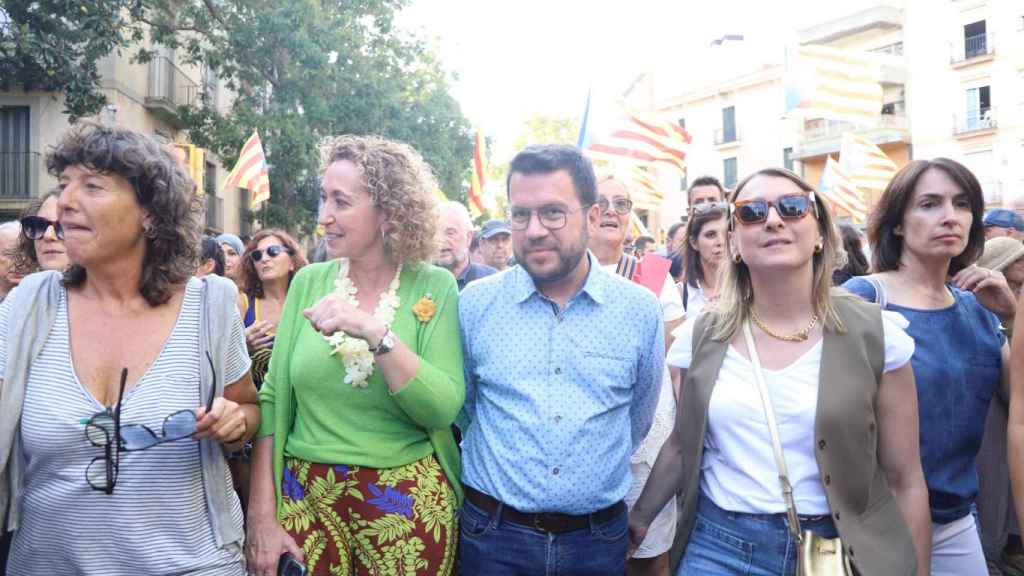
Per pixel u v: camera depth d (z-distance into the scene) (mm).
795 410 2377
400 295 2848
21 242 3695
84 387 2213
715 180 5562
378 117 20047
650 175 10930
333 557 2689
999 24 30703
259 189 10320
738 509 2438
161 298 2326
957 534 2912
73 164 2188
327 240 2779
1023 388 2525
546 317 2723
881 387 2463
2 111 18266
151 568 2234
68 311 2291
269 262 4727
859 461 2344
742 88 40031
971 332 3002
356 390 2693
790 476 2369
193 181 2420
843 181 12609
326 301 2443
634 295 2789
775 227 2406
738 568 2414
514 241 2707
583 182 2682
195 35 22094
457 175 23828
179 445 2301
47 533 2223
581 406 2625
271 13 18203
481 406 2801
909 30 33438
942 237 3000
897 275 3193
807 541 2297
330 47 19031
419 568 2680
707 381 2531
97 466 2182
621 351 2705
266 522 2711
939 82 32531
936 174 3047
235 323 2482
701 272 4621
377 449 2689
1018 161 30438
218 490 2424
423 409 2551
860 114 9461
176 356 2312
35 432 2162
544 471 2574
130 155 2199
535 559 2588
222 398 2285
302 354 2756
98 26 15945
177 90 21547
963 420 2914
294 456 2775
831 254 2498
